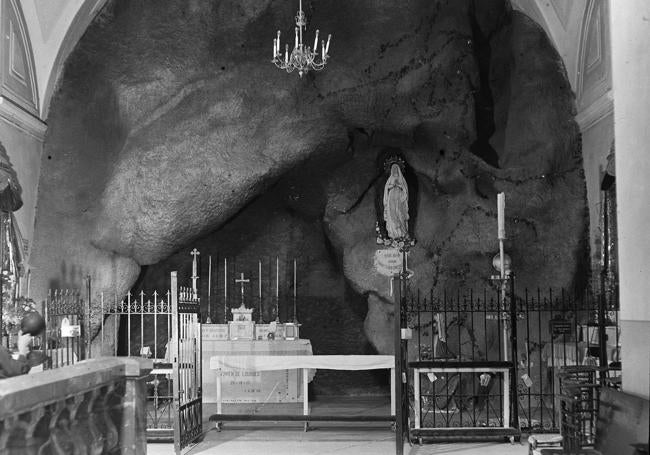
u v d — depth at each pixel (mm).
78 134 12852
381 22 12695
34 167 12352
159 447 9000
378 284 13148
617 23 5410
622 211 5316
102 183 12781
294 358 10414
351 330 14344
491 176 12734
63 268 12406
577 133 12836
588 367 7410
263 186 12875
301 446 9055
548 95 12984
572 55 12852
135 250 12609
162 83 12703
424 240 13172
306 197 14078
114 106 12812
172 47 12797
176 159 12383
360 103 12625
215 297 14156
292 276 14375
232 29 12680
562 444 6398
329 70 12641
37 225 12375
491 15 13422
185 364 9586
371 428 10242
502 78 13602
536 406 11523
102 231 12484
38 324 5742
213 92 12648
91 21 12883
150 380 10500
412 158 13250
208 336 12898
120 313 11914
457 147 12898
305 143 12672
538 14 13016
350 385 14227
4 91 11109
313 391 14164
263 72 12703
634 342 5129
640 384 5027
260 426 10453
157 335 13883
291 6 12625
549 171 12703
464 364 9328
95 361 5246
